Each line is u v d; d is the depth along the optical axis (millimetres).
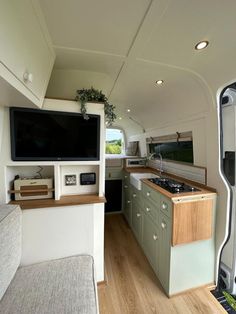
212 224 1624
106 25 1019
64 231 1443
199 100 1820
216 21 963
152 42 1177
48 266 1244
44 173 1612
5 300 936
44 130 1390
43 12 914
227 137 1585
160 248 1696
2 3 644
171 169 2643
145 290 1608
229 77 1350
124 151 4945
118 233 2654
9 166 1400
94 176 1653
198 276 1614
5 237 1020
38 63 1096
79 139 1479
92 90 1525
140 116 3398
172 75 1686
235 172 1523
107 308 1426
